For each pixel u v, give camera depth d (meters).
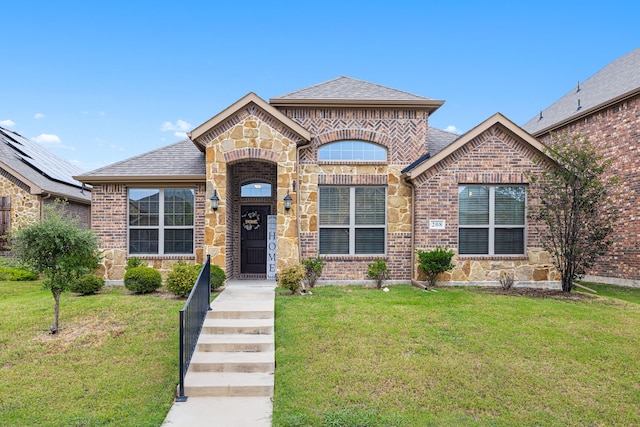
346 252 12.28
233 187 13.40
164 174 12.28
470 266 11.68
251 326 7.38
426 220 11.70
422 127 12.48
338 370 5.91
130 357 6.50
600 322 7.84
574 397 5.26
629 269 13.23
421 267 11.23
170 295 10.16
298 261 11.45
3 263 14.41
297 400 5.18
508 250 11.87
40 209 15.80
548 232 11.62
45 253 7.48
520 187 11.91
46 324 7.85
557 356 6.38
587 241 10.75
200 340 6.95
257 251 13.65
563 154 10.84
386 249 12.20
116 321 7.96
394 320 7.89
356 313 8.34
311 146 12.27
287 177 11.57
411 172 11.51
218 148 11.62
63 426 4.60
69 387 5.55
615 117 13.83
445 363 6.11
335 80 14.26
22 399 5.21
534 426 4.66
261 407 5.25
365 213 12.35
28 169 17.44
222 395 5.63
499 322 7.80
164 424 4.76
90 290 10.35
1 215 15.72
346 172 12.27
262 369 6.23
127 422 4.71
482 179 11.72
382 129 12.44
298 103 12.19
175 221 12.73
